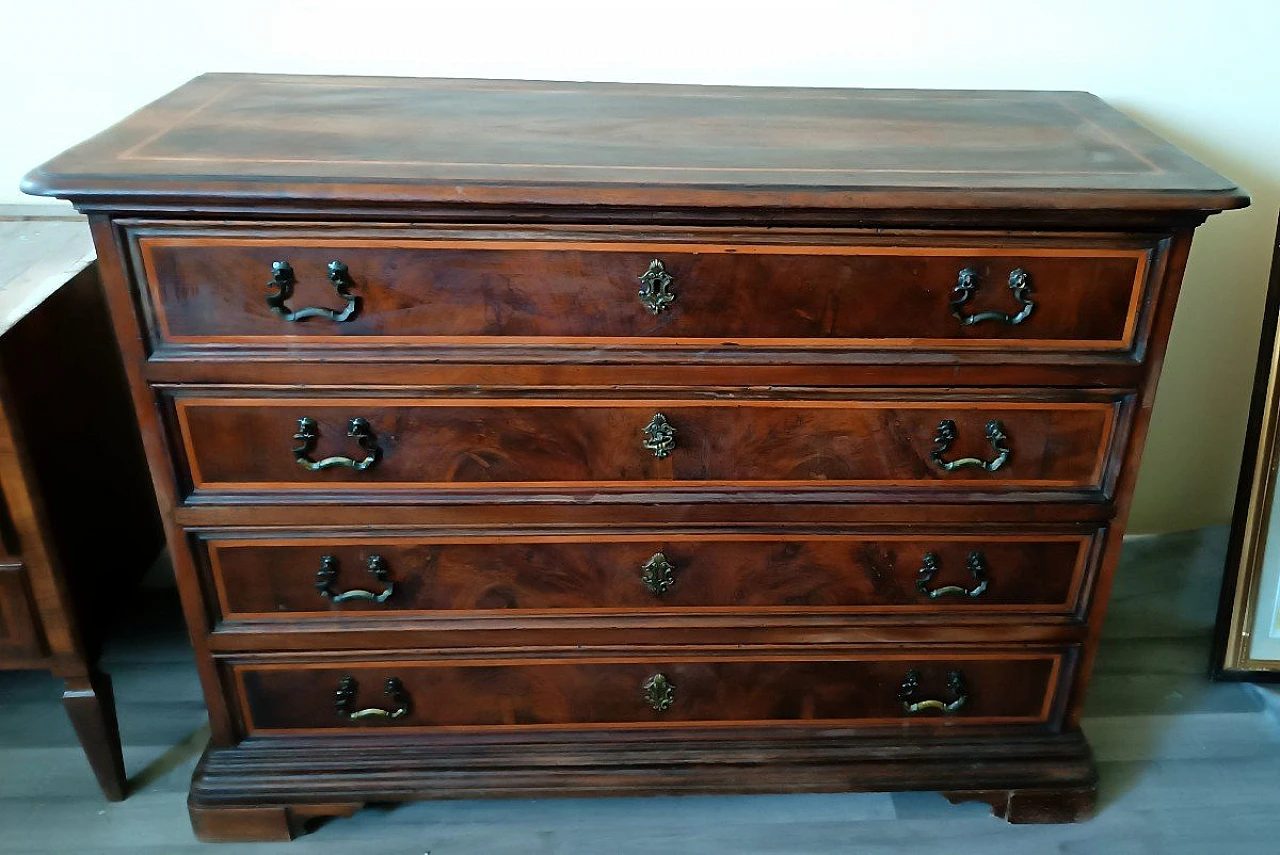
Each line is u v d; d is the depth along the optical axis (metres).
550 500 1.23
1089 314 1.15
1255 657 1.72
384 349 1.13
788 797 1.53
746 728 1.43
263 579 1.27
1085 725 1.65
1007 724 1.45
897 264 1.11
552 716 1.40
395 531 1.25
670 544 1.28
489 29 1.51
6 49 1.47
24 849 1.41
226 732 1.38
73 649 1.33
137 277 1.08
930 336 1.16
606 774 1.41
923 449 1.23
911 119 1.33
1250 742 1.63
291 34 1.49
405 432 1.18
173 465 1.18
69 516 1.31
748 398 1.18
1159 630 1.85
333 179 1.01
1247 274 1.76
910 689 1.40
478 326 1.12
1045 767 1.44
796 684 1.40
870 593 1.33
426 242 1.07
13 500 1.20
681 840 1.45
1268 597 1.67
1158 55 1.57
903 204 1.04
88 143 1.11
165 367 1.12
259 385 1.14
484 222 1.06
